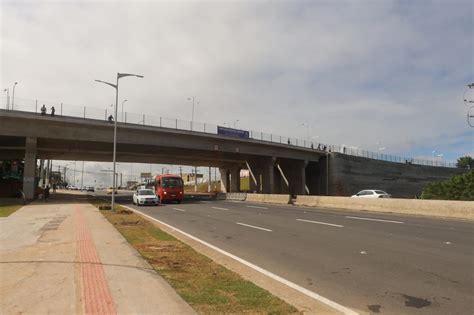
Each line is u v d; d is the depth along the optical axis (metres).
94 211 25.22
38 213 23.84
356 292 6.88
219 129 54.72
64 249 10.70
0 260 9.20
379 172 77.56
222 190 82.88
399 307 6.06
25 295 6.35
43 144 48.72
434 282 7.41
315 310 5.93
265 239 13.32
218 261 9.68
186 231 15.75
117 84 28.03
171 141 50.12
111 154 60.75
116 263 8.81
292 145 64.69
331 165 70.56
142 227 16.27
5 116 37.84
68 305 5.82
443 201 21.50
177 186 39.62
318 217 21.22
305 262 9.42
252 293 6.59
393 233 14.16
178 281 7.34
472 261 9.20
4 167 51.38
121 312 5.52
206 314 5.53
